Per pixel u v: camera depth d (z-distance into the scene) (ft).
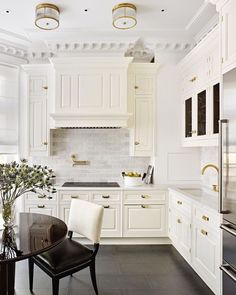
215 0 7.19
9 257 5.16
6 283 6.88
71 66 11.68
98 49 12.53
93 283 7.52
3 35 11.62
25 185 6.12
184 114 11.84
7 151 12.34
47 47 12.69
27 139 12.39
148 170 12.91
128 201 11.57
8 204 6.22
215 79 8.50
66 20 10.66
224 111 6.75
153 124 12.25
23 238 6.10
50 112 12.30
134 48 12.84
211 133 8.89
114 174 13.34
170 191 11.41
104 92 11.74
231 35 6.56
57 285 6.57
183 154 12.34
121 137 13.35
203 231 8.05
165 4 9.51
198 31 11.51
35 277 8.71
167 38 11.96
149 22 10.91
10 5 9.50
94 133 13.38
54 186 11.78
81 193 11.59
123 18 9.37
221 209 6.57
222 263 6.79
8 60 12.42
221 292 6.89
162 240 11.94
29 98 12.33
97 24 11.05
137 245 11.77
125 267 9.57
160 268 9.50
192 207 8.96
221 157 6.59
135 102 12.23
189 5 9.59
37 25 9.84
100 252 10.93
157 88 12.31
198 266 8.46
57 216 11.57
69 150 13.32
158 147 12.31
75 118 11.59
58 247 7.46
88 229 7.72
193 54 10.16
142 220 11.60
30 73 12.30
